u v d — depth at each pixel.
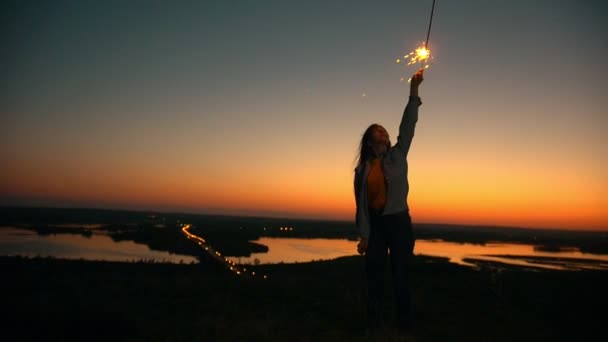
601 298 7.88
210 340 3.87
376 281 4.37
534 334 4.66
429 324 4.97
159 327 4.23
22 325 4.07
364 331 4.25
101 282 7.38
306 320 4.82
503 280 11.51
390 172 4.02
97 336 3.86
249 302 5.94
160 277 8.46
